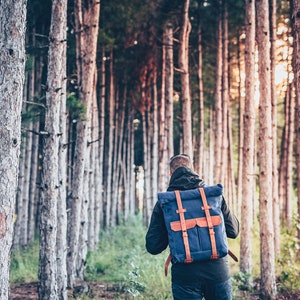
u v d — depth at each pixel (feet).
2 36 15.40
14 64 15.40
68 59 45.62
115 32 56.65
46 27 46.98
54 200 24.03
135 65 65.67
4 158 15.05
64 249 26.89
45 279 23.68
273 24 43.80
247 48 34.42
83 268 35.86
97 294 28.66
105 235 68.13
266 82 28.32
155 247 12.67
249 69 34.30
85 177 38.17
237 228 13.12
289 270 31.68
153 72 66.54
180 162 13.42
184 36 48.16
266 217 27.37
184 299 12.17
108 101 74.33
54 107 24.23
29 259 43.32
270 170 27.86
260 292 27.12
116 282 33.78
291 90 52.90
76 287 31.24
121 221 82.38
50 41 24.66
